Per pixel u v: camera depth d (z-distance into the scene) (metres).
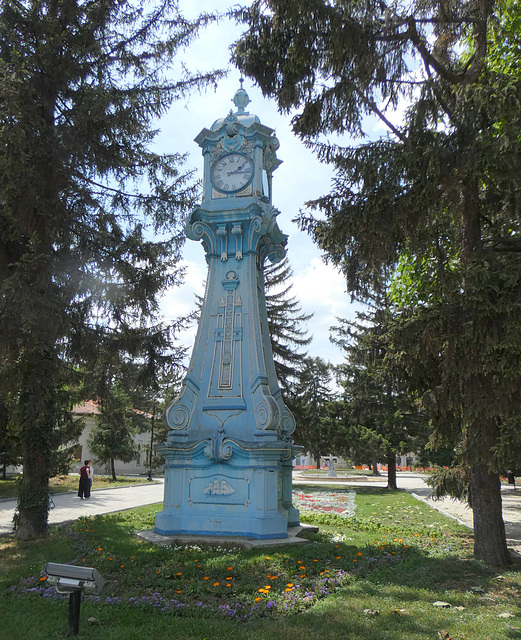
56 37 9.41
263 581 6.46
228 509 9.41
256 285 10.99
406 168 7.45
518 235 8.90
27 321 8.49
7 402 11.48
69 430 19.12
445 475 10.40
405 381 9.22
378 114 8.70
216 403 10.15
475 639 4.51
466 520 13.14
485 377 7.36
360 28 7.59
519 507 18.03
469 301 6.98
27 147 8.48
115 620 5.19
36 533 9.82
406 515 13.98
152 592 6.06
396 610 5.29
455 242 9.17
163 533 9.38
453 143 7.41
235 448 9.52
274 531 9.08
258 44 8.42
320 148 8.16
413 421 24.83
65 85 9.95
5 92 7.64
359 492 22.66
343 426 25.61
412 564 7.36
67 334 10.50
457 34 9.20
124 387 12.88
